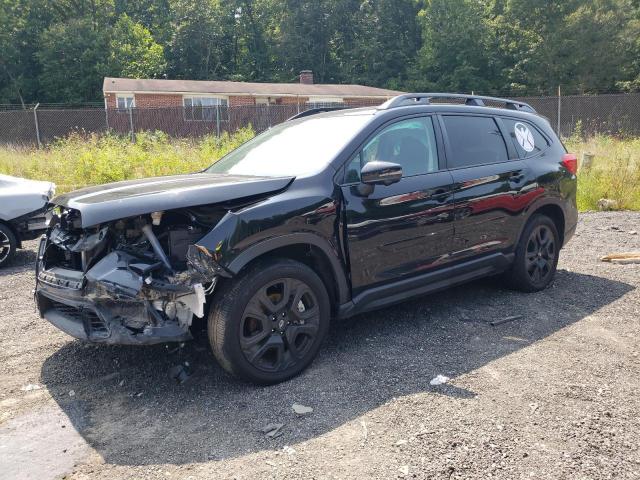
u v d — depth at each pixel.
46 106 44.75
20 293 6.02
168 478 2.70
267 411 3.28
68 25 44.81
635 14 43.16
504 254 5.02
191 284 3.22
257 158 4.64
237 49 60.44
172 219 3.60
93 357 4.16
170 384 3.68
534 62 43.06
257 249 3.45
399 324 4.64
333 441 2.95
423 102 4.78
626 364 3.82
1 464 2.87
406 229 4.20
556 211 5.57
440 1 47.53
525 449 2.85
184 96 33.09
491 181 4.81
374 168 3.74
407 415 3.19
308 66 57.97
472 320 4.70
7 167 14.34
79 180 12.83
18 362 4.12
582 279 5.86
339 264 3.87
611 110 23.31
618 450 2.83
